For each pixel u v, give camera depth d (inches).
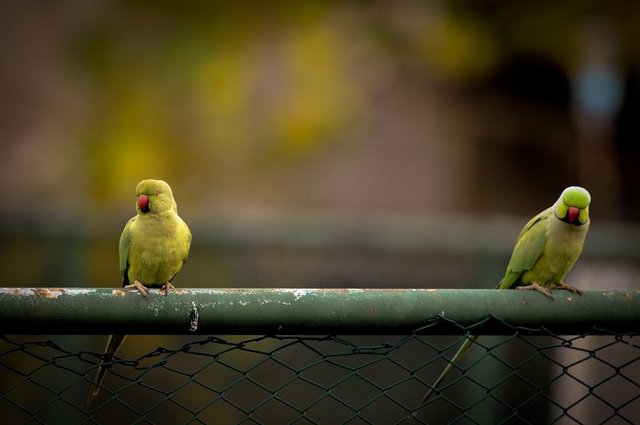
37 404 339.6
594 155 713.0
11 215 352.8
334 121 688.4
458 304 150.5
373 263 370.9
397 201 674.8
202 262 364.5
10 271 350.3
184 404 351.9
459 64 711.1
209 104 706.8
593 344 349.1
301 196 676.1
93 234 355.6
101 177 681.0
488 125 706.2
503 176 701.9
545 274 229.0
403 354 350.6
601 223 711.7
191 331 144.4
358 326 147.4
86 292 141.8
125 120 704.4
